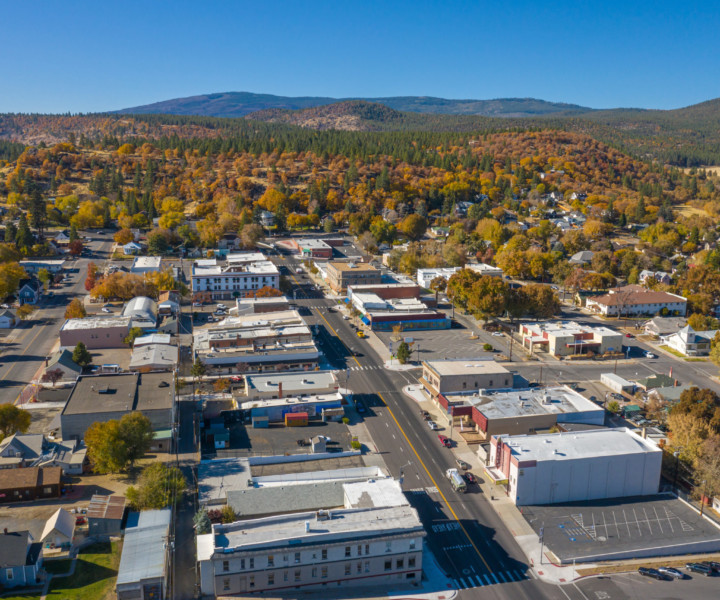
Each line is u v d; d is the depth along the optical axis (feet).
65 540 302.25
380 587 293.43
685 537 328.90
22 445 378.53
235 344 576.61
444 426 454.40
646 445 385.09
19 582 277.85
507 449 374.02
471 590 289.94
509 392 474.90
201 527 309.83
